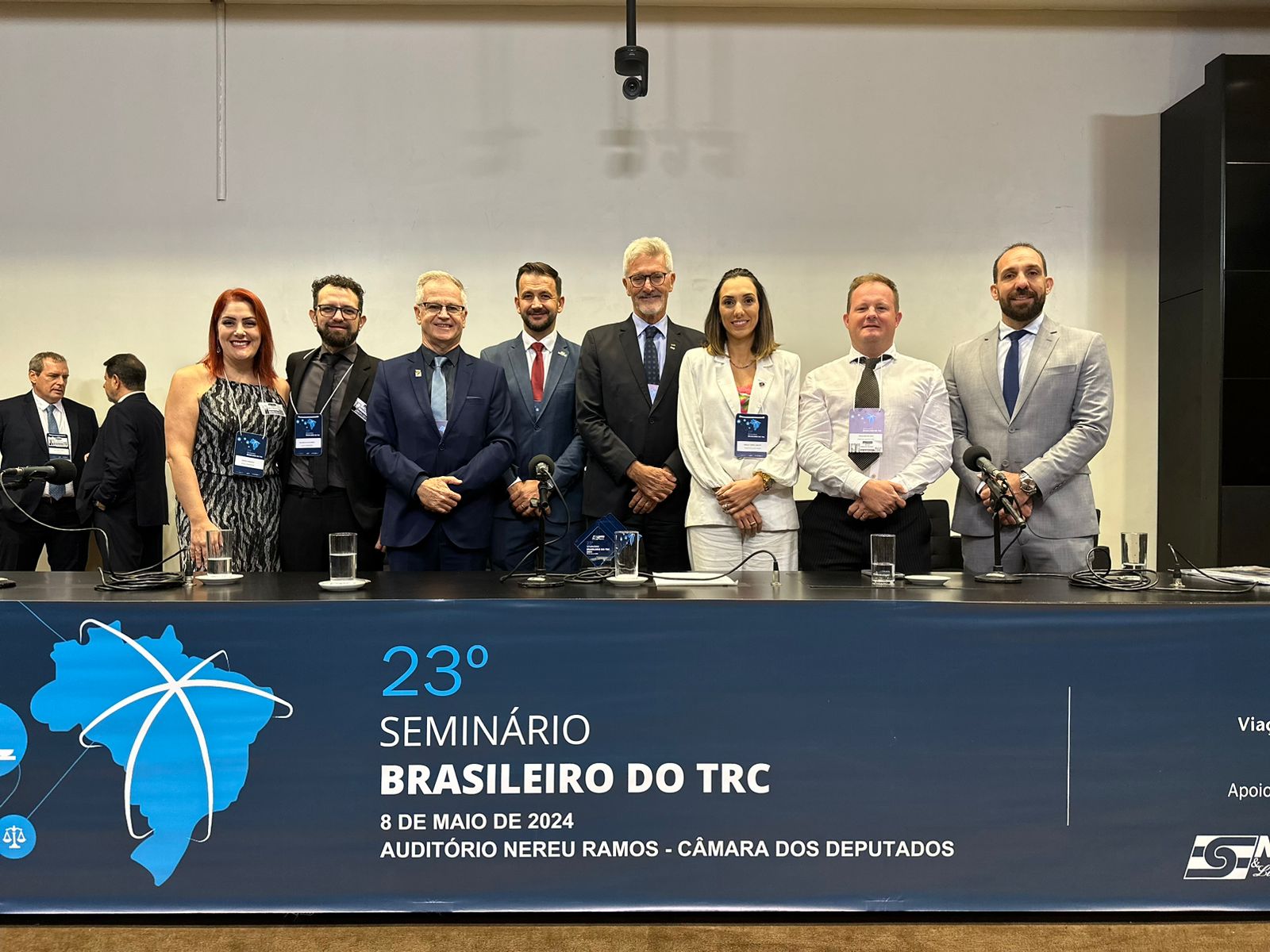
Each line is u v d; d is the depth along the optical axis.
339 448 3.35
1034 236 4.59
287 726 1.93
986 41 4.56
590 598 1.95
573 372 3.58
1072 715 1.95
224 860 1.93
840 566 2.85
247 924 1.96
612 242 4.58
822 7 4.54
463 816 1.94
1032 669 1.95
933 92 4.57
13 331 4.55
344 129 4.54
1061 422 3.15
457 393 3.13
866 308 2.98
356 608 1.94
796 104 4.56
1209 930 1.94
